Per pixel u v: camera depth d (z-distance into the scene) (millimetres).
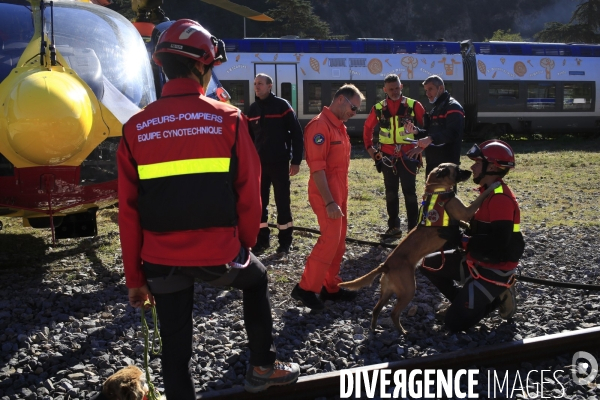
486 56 25297
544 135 28781
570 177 14227
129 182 2830
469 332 4762
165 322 2967
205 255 2820
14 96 4641
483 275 4598
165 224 2787
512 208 4508
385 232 8406
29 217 6035
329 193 4809
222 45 3086
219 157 2801
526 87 25562
